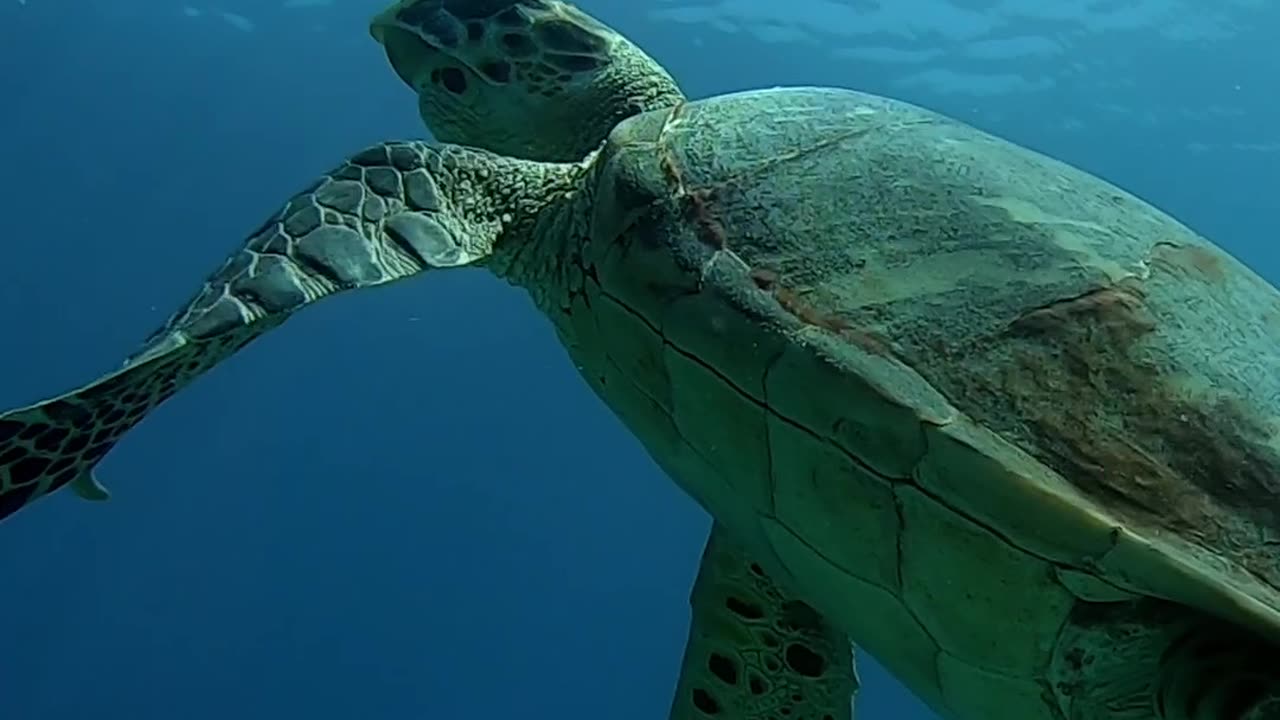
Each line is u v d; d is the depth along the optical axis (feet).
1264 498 8.12
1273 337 9.22
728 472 10.30
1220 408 8.47
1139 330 8.87
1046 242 9.52
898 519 8.98
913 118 11.48
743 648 13.48
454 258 12.22
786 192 10.56
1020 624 8.63
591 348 11.85
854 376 9.04
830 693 13.51
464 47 16.76
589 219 12.00
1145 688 8.37
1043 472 8.30
